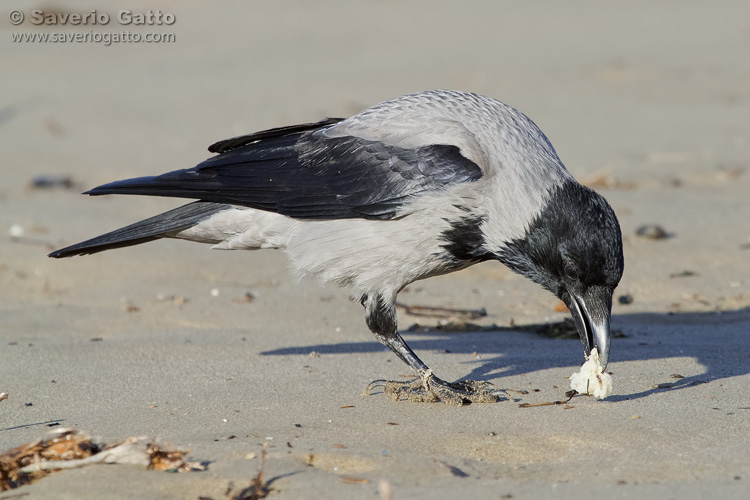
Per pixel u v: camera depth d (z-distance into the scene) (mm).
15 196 19578
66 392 9852
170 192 10562
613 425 8539
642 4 40000
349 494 6996
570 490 6969
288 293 14086
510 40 34438
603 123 24422
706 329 12109
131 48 36188
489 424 8742
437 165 9711
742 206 17625
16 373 10477
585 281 9359
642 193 18734
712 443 7980
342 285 10375
